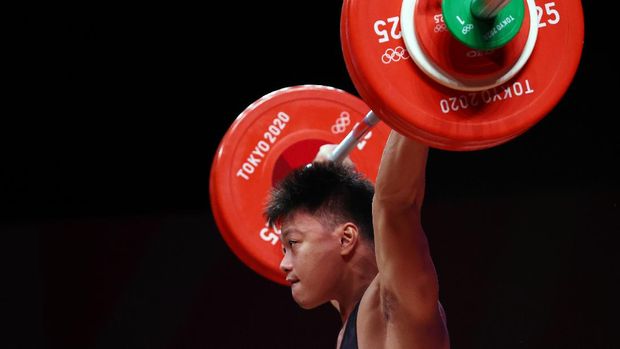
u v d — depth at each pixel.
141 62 14.24
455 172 13.15
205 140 14.38
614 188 12.53
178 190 14.41
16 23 14.07
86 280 13.80
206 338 13.20
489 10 4.21
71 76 14.34
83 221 14.08
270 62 14.03
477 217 12.85
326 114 8.11
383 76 4.40
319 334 12.71
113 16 14.05
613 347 11.70
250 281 13.30
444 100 4.43
